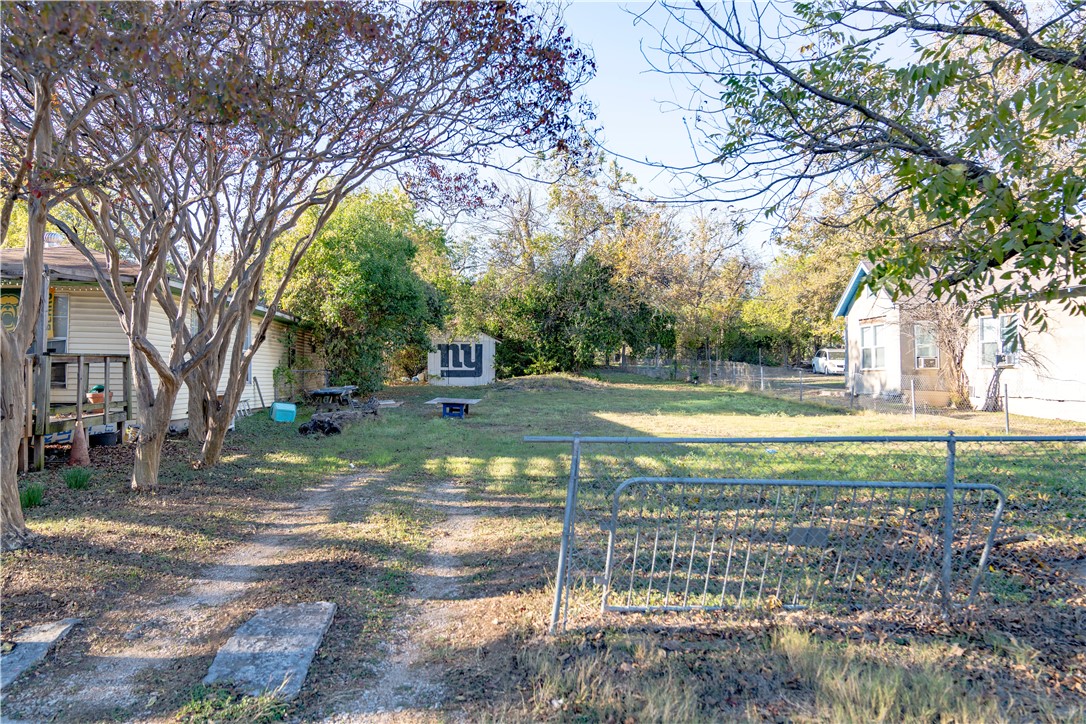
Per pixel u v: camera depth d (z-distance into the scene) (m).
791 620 3.78
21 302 5.36
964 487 3.83
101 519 6.07
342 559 5.07
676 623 3.77
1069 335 12.80
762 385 23.27
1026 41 3.88
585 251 30.83
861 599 4.03
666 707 2.83
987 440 3.81
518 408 18.23
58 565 4.73
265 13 5.61
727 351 37.53
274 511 6.72
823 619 3.79
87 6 3.80
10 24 3.93
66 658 3.48
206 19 5.46
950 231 4.18
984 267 3.31
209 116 5.07
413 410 17.73
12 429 5.23
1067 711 2.81
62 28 3.81
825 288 29.48
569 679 3.14
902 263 3.54
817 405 17.84
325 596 4.31
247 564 5.07
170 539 5.56
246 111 4.80
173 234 8.59
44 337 8.88
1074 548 4.77
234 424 13.42
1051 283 3.37
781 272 34.44
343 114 6.75
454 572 4.86
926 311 15.25
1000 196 3.18
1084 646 3.41
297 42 5.78
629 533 5.42
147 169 6.18
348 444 11.20
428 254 28.78
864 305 19.56
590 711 2.91
